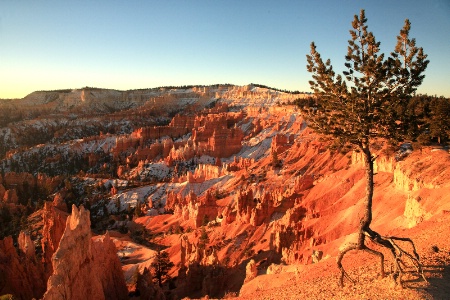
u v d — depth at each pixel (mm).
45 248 73438
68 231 45562
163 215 130375
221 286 64125
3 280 58875
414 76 24156
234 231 90062
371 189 25141
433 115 73062
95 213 149625
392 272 23969
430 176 64000
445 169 62906
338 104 25984
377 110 24953
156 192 159250
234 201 106500
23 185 172625
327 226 75000
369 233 24062
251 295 33938
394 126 25297
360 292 22891
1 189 156250
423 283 21266
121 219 140625
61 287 41094
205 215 113250
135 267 83750
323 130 26984
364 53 24891
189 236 99500
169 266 77688
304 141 154000
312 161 125125
